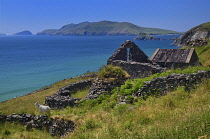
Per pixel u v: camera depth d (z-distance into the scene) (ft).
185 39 528.63
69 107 52.75
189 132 20.93
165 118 29.01
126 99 43.32
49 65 246.68
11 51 462.19
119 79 56.85
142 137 23.18
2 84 153.28
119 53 92.99
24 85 150.10
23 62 275.39
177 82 43.14
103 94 52.24
